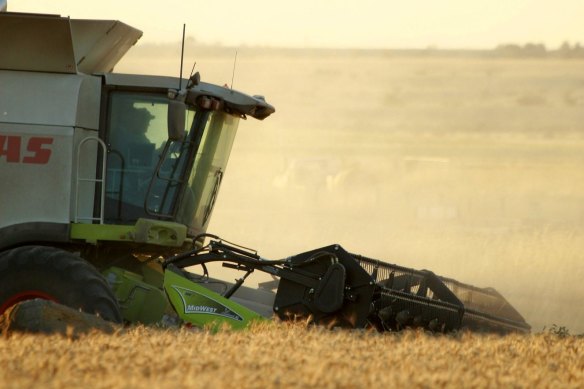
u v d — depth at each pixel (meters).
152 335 24.92
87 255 33.44
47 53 31.94
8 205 31.45
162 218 32.91
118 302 31.92
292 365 20.42
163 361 20.25
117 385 17.83
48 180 31.50
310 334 25.25
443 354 22.86
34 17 31.66
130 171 32.72
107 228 31.78
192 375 18.41
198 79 32.53
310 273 30.98
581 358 24.25
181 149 33.19
